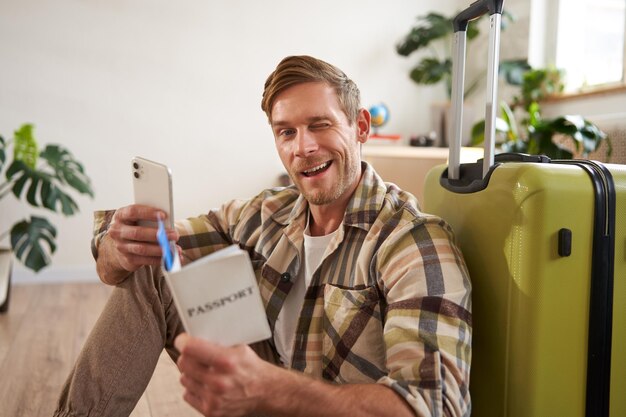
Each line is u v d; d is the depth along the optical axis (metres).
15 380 1.90
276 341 1.13
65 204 3.01
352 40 3.98
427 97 4.16
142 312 1.06
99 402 1.04
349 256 1.04
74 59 3.49
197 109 3.72
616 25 3.38
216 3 3.71
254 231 1.21
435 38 3.77
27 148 3.07
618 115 2.95
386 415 0.77
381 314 0.99
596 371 0.96
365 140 1.12
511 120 3.15
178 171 3.73
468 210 1.09
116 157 3.61
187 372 0.70
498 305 0.99
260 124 3.83
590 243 0.94
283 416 0.74
